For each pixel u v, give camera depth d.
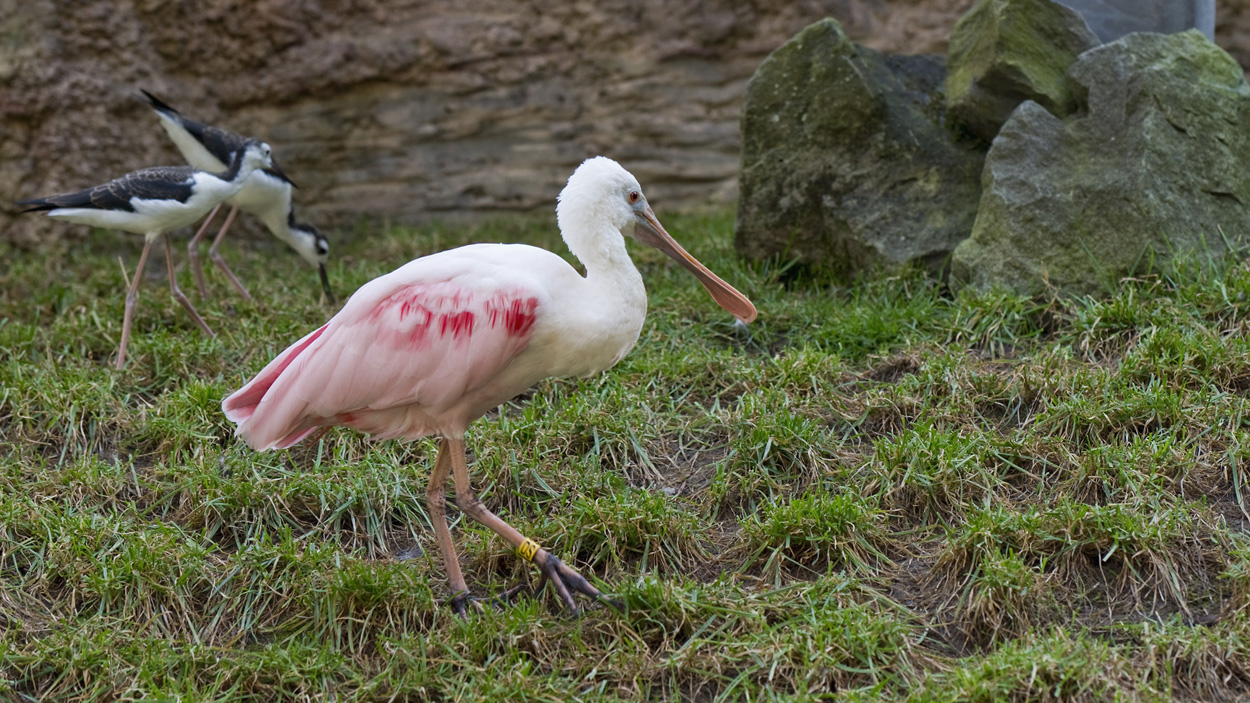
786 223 8.16
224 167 8.89
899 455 5.45
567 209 4.93
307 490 5.66
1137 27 7.80
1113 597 4.67
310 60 11.23
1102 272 6.69
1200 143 6.96
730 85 11.81
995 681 4.06
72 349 7.47
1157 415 5.55
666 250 5.28
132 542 5.19
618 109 11.81
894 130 7.90
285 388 4.72
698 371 6.64
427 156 11.66
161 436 6.27
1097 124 7.01
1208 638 4.27
